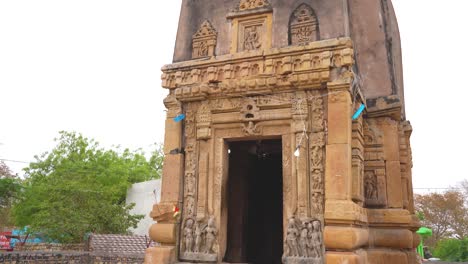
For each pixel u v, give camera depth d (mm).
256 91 9219
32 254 14547
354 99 8906
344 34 8875
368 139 10383
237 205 11609
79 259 16031
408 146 11930
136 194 28781
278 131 9070
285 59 8906
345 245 7582
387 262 9406
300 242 8203
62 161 31000
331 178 8094
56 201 23797
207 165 9477
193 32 10477
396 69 12250
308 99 8797
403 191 10656
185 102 9984
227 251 11203
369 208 10000
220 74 9602
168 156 9758
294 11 9516
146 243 20156
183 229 9281
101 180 28578
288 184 8695
